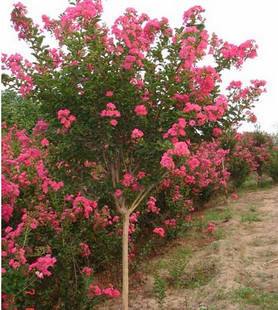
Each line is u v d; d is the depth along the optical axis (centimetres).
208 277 664
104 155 520
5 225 528
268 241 816
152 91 502
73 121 492
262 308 521
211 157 1148
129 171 531
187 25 531
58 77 490
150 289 648
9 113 1104
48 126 530
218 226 948
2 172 552
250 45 522
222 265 683
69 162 532
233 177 1362
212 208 1141
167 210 864
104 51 496
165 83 499
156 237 842
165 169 520
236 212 1060
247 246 798
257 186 1452
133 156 533
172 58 503
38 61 512
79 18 500
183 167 556
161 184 799
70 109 496
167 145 477
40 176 541
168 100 499
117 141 519
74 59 491
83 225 571
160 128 510
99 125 498
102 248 648
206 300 577
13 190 480
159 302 575
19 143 690
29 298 493
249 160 1373
